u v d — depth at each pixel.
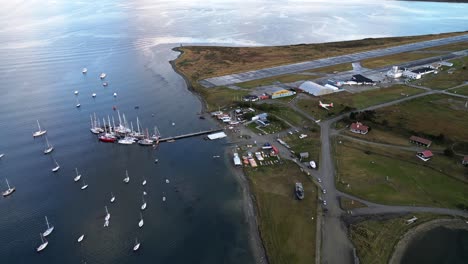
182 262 64.88
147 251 67.31
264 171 92.31
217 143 108.25
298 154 99.00
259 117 122.62
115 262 64.81
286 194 82.31
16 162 98.25
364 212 75.00
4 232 72.31
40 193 84.75
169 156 101.62
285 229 71.25
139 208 79.44
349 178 87.19
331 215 74.44
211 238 70.56
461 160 93.06
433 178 86.38
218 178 90.56
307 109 129.50
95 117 124.75
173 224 74.50
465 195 79.88
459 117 118.31
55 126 121.44
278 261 63.41
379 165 92.38
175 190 85.94
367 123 115.31
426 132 108.06
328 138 107.88
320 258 63.50
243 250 67.25
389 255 64.06
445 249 65.69
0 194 84.12
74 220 75.56
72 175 92.25
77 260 65.25
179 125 121.31
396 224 71.31
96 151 104.69
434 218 73.00
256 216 76.25
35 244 69.06
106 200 82.25
